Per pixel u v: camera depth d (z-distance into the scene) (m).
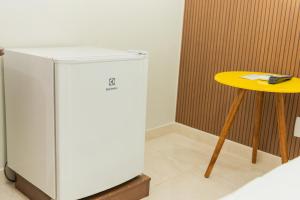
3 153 2.04
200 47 2.74
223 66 2.61
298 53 2.21
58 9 2.07
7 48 1.89
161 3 2.64
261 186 0.97
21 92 1.76
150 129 2.86
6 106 1.93
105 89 1.66
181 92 2.95
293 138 2.33
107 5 2.31
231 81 2.04
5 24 1.86
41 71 1.58
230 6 2.49
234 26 2.49
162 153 2.61
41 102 1.63
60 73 1.50
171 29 2.78
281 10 2.24
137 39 2.55
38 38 2.02
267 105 2.41
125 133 1.81
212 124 2.76
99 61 1.60
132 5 2.45
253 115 2.49
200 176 2.27
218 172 2.34
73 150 1.62
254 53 2.42
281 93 1.97
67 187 1.64
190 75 2.85
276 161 2.42
